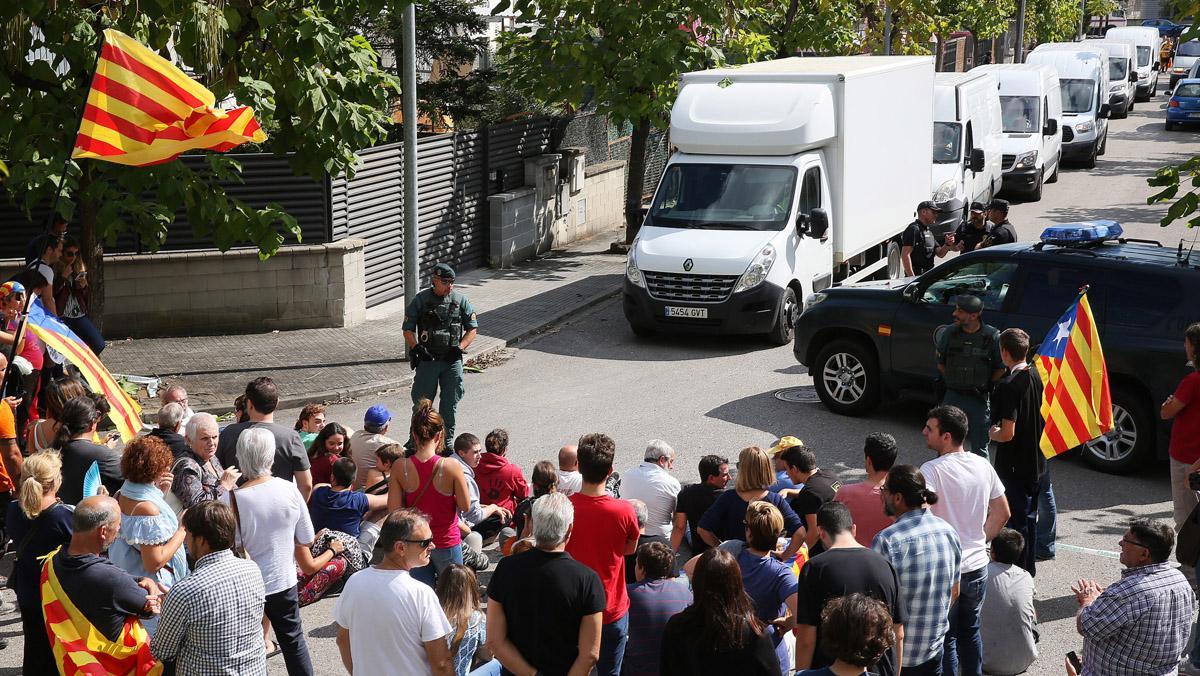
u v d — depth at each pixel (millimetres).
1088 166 33219
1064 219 25250
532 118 22688
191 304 16312
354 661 5777
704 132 16625
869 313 12625
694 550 8359
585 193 24531
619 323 17797
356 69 12867
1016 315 11438
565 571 5688
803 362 13359
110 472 7785
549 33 19672
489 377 15039
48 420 8430
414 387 11852
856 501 7207
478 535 9250
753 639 5219
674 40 19125
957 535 6297
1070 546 9570
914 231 16188
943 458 7047
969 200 23484
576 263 21969
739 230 16078
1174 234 23141
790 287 16203
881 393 12789
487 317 17719
